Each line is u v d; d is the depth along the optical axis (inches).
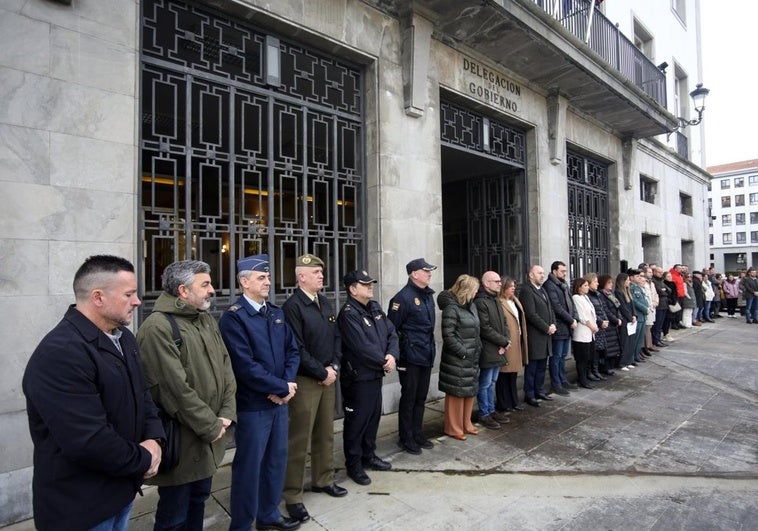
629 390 248.4
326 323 130.2
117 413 71.2
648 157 499.5
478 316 190.5
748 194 2470.5
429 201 233.1
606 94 336.5
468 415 183.5
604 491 136.9
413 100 222.8
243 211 172.4
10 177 119.3
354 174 215.3
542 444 173.5
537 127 317.4
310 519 120.1
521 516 122.6
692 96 450.9
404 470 150.3
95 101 133.6
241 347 107.0
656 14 534.9
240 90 175.8
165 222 152.6
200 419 89.6
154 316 94.1
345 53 206.4
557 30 261.4
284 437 115.0
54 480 65.3
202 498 103.3
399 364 165.9
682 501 131.2
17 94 120.9
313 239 197.9
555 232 328.5
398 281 216.7
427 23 225.8
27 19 122.8
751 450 168.4
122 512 74.9
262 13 173.9
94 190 132.6
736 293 593.0
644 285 324.2
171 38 168.4
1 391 116.6
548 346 225.9
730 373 286.0
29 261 121.4
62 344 66.4
